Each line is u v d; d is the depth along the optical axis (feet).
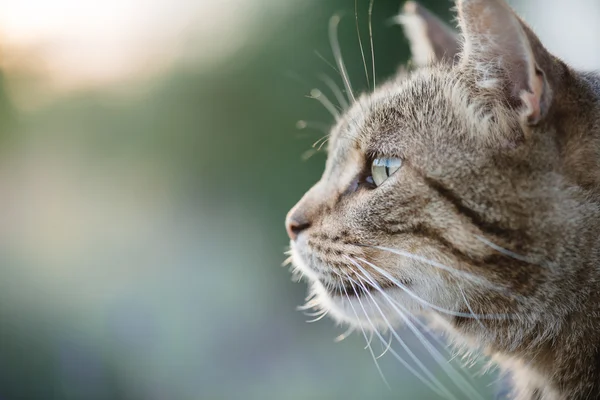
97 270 3.81
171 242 4.21
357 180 1.83
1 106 3.99
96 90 4.27
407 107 1.80
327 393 2.89
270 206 3.88
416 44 2.00
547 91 1.71
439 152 1.76
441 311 1.78
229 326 3.51
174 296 3.70
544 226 1.73
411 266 1.77
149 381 3.14
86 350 3.13
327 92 3.14
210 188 4.19
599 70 1.85
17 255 3.64
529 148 1.73
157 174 4.36
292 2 3.53
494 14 1.72
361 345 3.09
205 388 3.13
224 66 3.99
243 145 3.97
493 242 1.73
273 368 3.20
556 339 1.76
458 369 2.23
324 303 1.88
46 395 2.92
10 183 4.09
